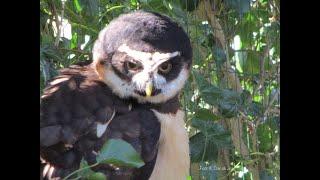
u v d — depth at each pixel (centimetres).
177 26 558
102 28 605
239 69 693
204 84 614
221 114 628
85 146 534
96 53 560
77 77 564
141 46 538
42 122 536
